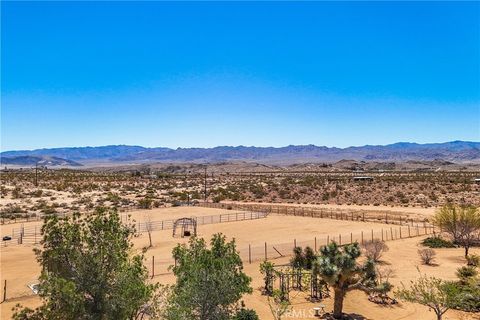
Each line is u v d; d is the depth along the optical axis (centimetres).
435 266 4356
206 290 2022
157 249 5041
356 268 2973
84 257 1827
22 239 5594
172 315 2003
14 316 1745
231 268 2173
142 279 2011
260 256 4609
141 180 16850
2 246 5191
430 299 2848
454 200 9794
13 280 3738
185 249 2273
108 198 10081
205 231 6316
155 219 7394
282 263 4262
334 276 2941
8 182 14138
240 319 2602
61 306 1686
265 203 10156
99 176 18212
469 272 3816
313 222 7094
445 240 5381
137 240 5600
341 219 7406
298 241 5484
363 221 7181
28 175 17712
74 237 1852
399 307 3262
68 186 13212
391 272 4047
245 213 8044
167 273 3794
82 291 1802
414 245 5300
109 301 1819
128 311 1850
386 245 5050
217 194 11800
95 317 1773
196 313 2042
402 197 10538
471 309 3203
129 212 8181
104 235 1884
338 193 11444
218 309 2088
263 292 3431
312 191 12019
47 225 1856
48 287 1695
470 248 5166
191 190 12825
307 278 3666
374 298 3406
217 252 2262
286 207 9075
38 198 10219
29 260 4497
